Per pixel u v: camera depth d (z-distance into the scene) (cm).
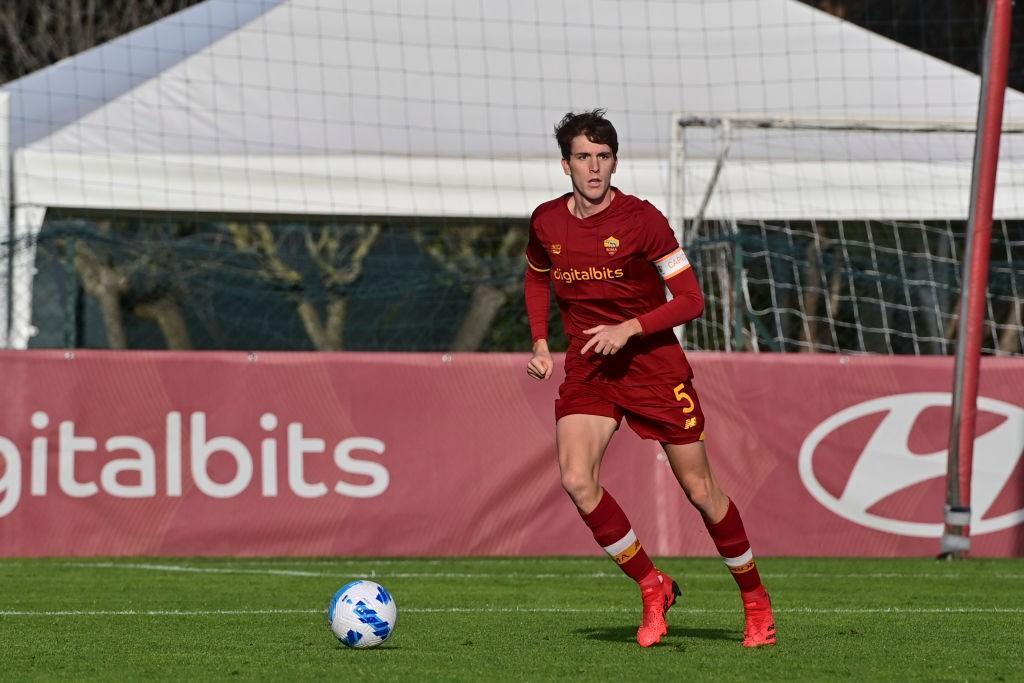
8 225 4084
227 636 1959
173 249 4556
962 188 4453
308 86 4478
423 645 1831
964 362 3406
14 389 3366
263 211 4278
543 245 1764
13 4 8069
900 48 4828
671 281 1720
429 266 4925
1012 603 2497
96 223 4709
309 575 3003
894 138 4675
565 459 1739
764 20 4816
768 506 3519
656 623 1800
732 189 4450
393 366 3478
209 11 4688
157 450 3400
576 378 1764
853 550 3531
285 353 3453
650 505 3512
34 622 2156
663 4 4825
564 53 4681
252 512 3412
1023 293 4616
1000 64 3347
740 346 4059
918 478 3553
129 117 4312
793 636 1945
